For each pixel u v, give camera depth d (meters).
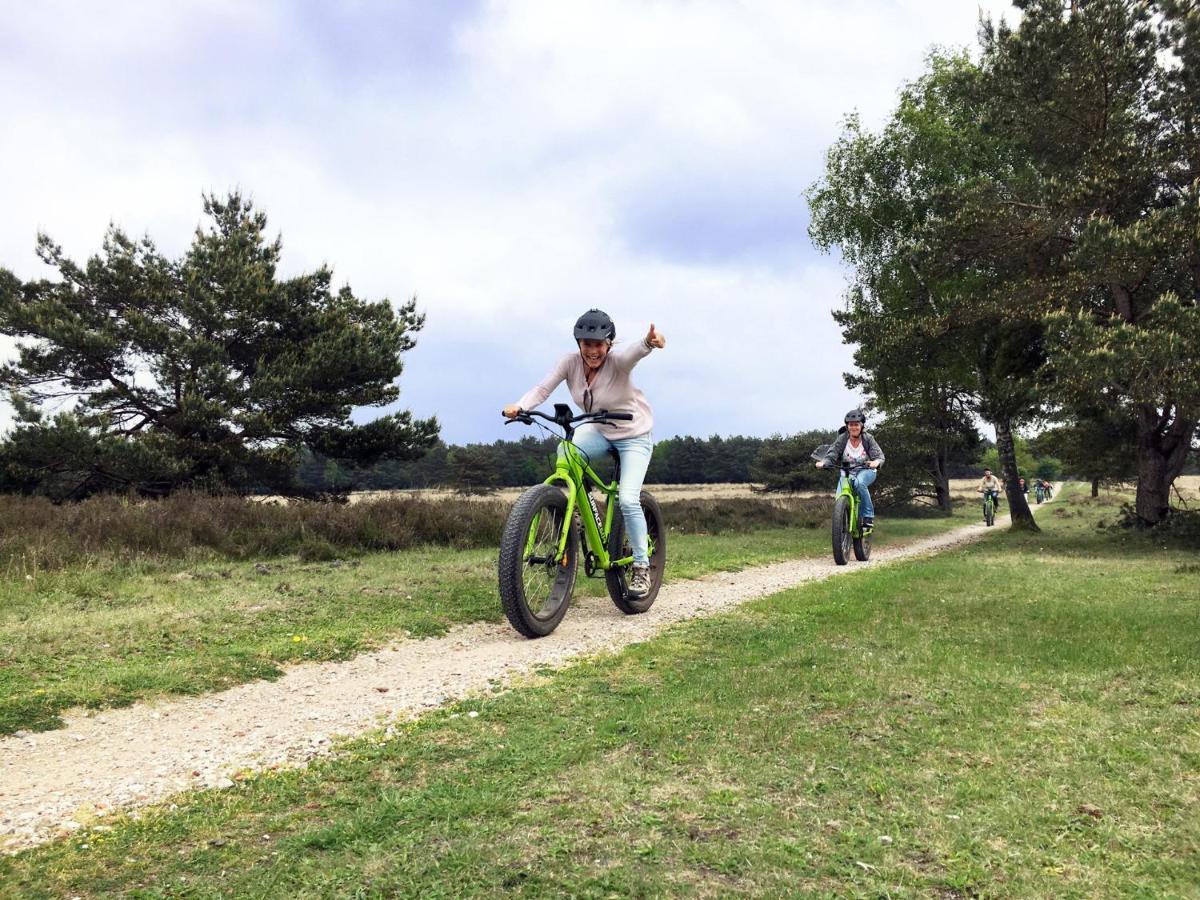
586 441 6.01
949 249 16.25
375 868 1.97
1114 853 1.93
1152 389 12.29
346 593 7.11
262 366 22.30
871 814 2.20
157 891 1.93
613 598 6.31
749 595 7.36
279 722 3.57
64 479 20.33
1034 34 14.88
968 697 3.37
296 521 11.55
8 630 5.27
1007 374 18.02
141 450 19.33
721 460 110.88
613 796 2.39
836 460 11.46
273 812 2.46
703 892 1.79
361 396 23.66
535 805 2.35
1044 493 60.00
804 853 1.97
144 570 8.79
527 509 5.30
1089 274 13.91
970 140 19.97
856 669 3.92
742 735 2.95
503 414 5.37
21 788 2.78
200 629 5.50
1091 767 2.51
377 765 2.85
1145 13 14.32
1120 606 5.86
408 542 12.00
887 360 20.34
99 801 2.65
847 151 22.39
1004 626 5.06
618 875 1.87
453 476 80.88
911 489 39.97
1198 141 14.06
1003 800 2.26
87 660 4.60
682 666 4.25
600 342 5.75
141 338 20.78
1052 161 15.98
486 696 3.82
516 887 1.84
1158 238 12.73
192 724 3.55
